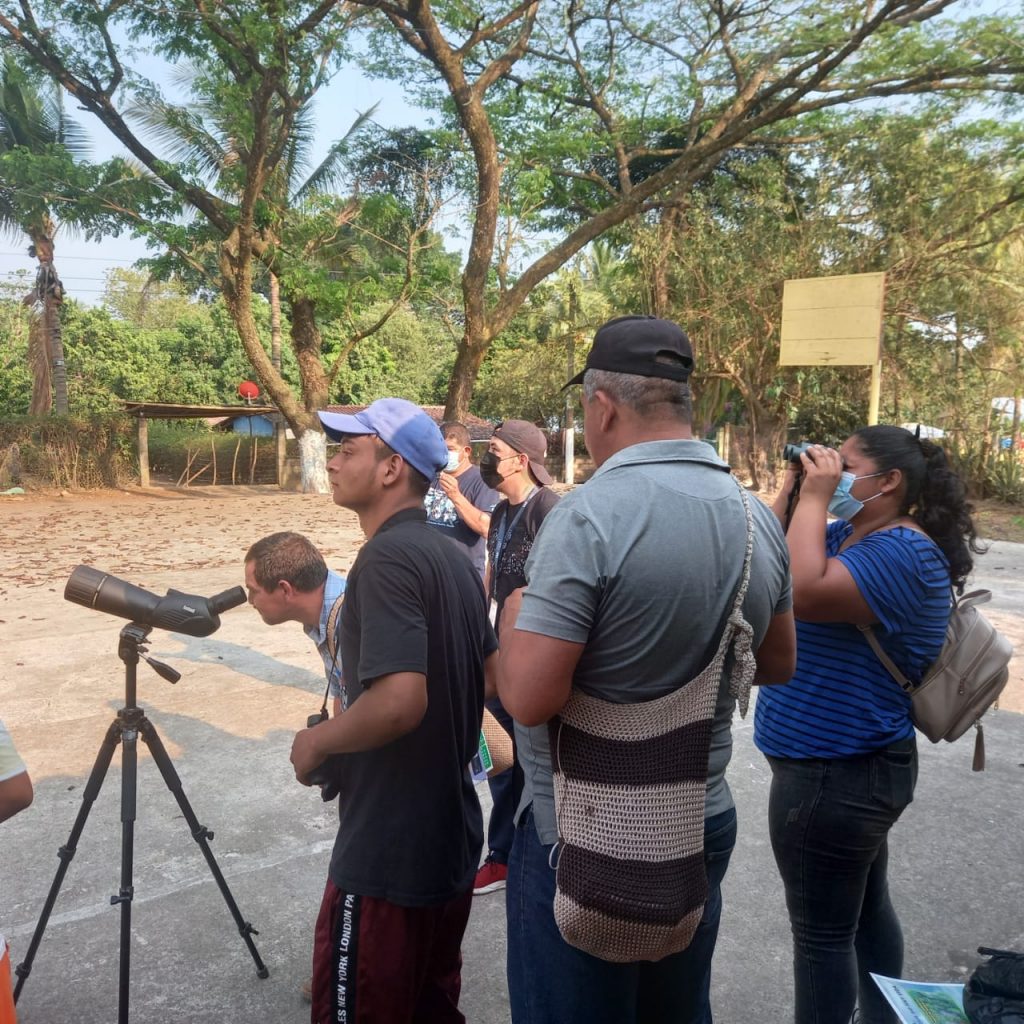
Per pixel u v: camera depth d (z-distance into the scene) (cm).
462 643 194
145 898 325
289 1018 263
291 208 2039
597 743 147
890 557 198
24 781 175
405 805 186
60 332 2558
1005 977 182
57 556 1117
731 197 1988
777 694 216
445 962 210
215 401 3934
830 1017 214
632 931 143
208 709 530
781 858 217
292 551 248
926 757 459
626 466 153
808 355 512
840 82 1725
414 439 200
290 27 1605
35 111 2270
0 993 166
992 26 1541
